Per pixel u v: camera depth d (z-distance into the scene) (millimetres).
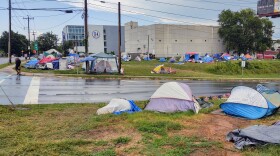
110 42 129625
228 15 98875
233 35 96625
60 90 20344
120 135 8734
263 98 12289
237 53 101125
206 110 13133
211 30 99750
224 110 12617
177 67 51812
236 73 49844
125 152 7133
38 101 15508
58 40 124812
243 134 8047
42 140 8070
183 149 7375
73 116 11469
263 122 11195
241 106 12234
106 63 35656
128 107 12445
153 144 7789
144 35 98688
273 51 112438
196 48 97625
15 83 23484
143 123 9914
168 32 93188
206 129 9672
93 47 125250
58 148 7246
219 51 101750
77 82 26109
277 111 12844
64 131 9102
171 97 12805
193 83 28891
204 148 7547
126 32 112000
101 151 7156
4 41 120875
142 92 20391
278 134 8141
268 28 98688
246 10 98062
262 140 7734
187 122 10680
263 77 40906
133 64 57188
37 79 27312
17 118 10875
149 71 39875
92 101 16047
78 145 7641
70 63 46312
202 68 50875
